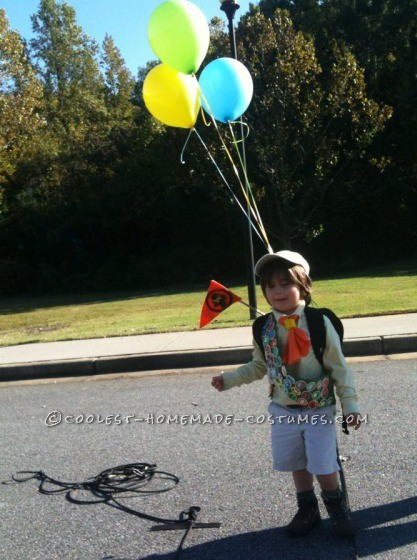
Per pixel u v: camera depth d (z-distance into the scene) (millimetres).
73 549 3703
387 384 6605
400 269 21375
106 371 8445
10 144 23984
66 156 29359
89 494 4469
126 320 13336
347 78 21641
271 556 3426
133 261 27578
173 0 5133
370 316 9898
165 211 27516
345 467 4480
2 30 22844
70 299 23266
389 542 3447
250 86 5473
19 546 3791
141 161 27734
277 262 3473
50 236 28312
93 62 45250
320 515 3826
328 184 22625
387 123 24812
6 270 27672
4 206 28812
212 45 23344
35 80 23891
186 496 4285
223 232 26969
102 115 32594
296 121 21828
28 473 4965
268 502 4070
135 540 3750
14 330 13688
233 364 8203
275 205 23531
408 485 4117
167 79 5094
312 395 3406
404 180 25641
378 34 25344
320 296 13672
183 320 11961
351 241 26609
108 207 27766
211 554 3506
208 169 21938
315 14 25766
